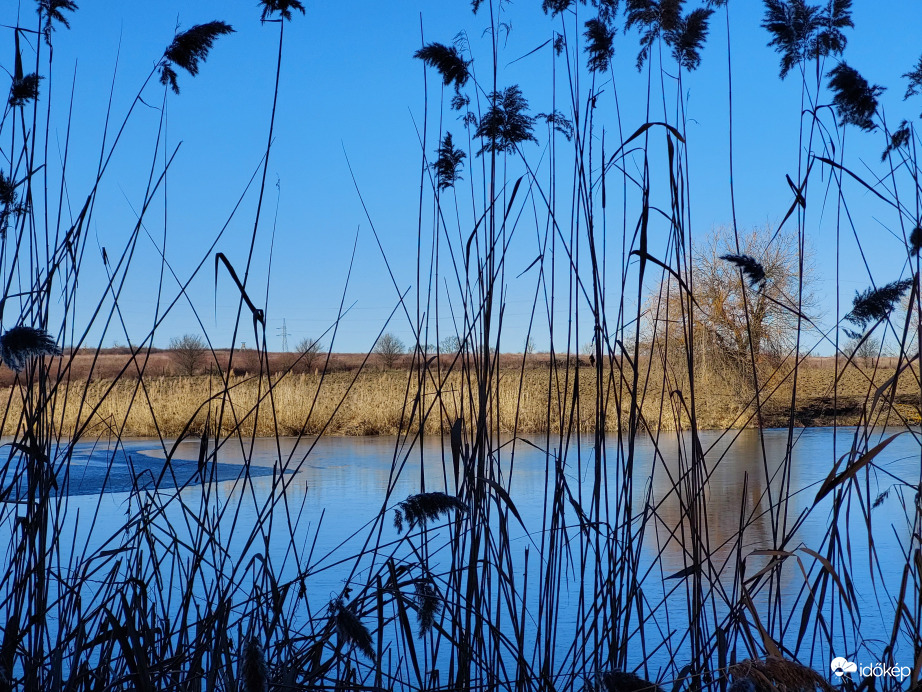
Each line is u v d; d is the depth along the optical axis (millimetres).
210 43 3148
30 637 2887
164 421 18766
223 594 2812
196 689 2742
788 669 2277
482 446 3297
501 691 3377
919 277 3041
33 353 2246
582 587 3305
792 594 4797
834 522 3143
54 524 3062
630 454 3248
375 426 19422
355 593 4613
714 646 3020
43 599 2881
